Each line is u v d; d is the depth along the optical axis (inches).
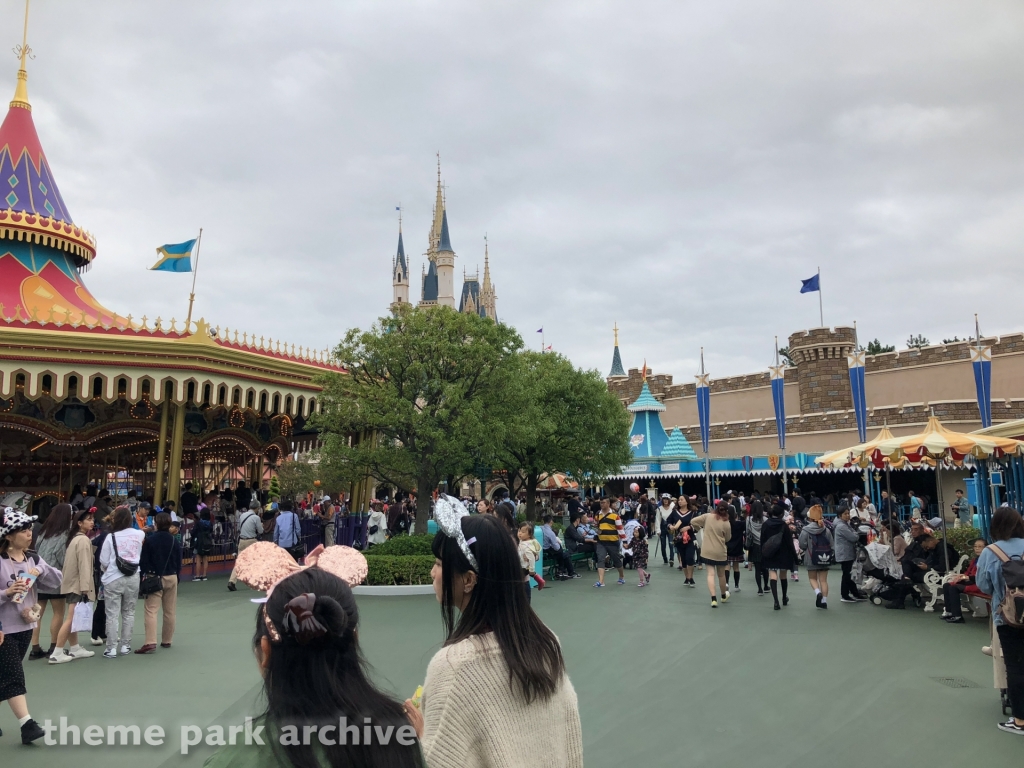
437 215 5378.9
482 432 606.5
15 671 233.1
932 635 396.8
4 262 751.7
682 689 296.0
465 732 82.3
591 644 377.4
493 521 95.3
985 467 577.6
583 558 762.8
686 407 2107.5
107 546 353.4
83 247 818.8
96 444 873.5
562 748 87.7
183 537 666.2
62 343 608.4
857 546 520.1
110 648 349.4
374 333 633.0
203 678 311.6
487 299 5177.2
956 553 497.7
